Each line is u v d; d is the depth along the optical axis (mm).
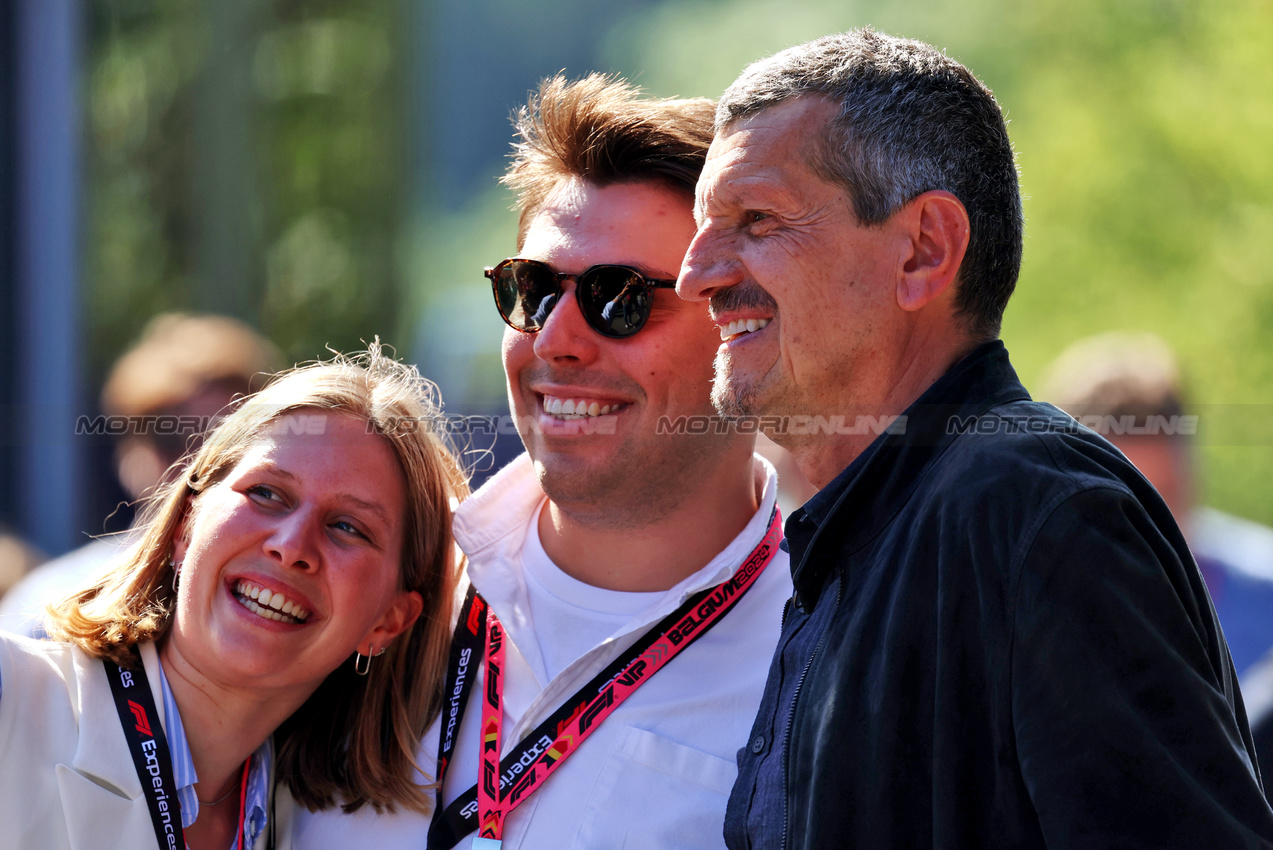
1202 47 33125
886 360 5898
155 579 7891
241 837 7930
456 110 53812
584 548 8523
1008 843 4977
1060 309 32469
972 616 5152
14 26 24344
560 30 55031
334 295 30562
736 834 6219
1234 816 4578
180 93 27688
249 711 7766
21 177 24516
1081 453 5238
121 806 7199
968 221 5785
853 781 5359
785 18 39406
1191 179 32500
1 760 7008
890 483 5793
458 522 8586
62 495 22172
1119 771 4629
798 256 5852
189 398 13172
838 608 5848
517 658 8484
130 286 26062
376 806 8141
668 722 7957
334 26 30922
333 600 7660
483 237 46812
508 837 7844
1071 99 33688
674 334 7902
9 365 24094
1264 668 12164
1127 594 4836
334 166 30844
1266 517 24031
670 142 7977
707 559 8523
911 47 6094
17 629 8625
